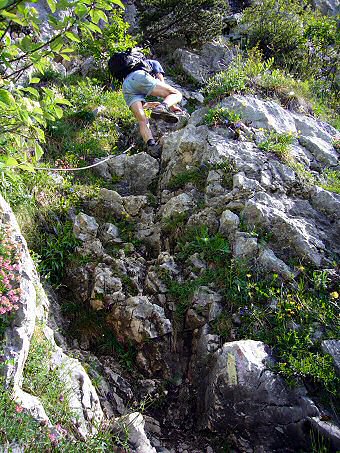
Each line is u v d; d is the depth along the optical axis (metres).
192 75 9.76
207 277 4.95
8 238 4.05
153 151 7.07
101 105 8.05
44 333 4.09
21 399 3.30
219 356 4.15
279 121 6.90
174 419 4.31
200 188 5.95
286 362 4.15
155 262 5.31
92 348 4.78
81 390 3.86
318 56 10.98
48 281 5.07
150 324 4.69
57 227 5.55
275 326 4.52
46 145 6.80
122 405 4.30
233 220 5.27
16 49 3.28
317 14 12.55
